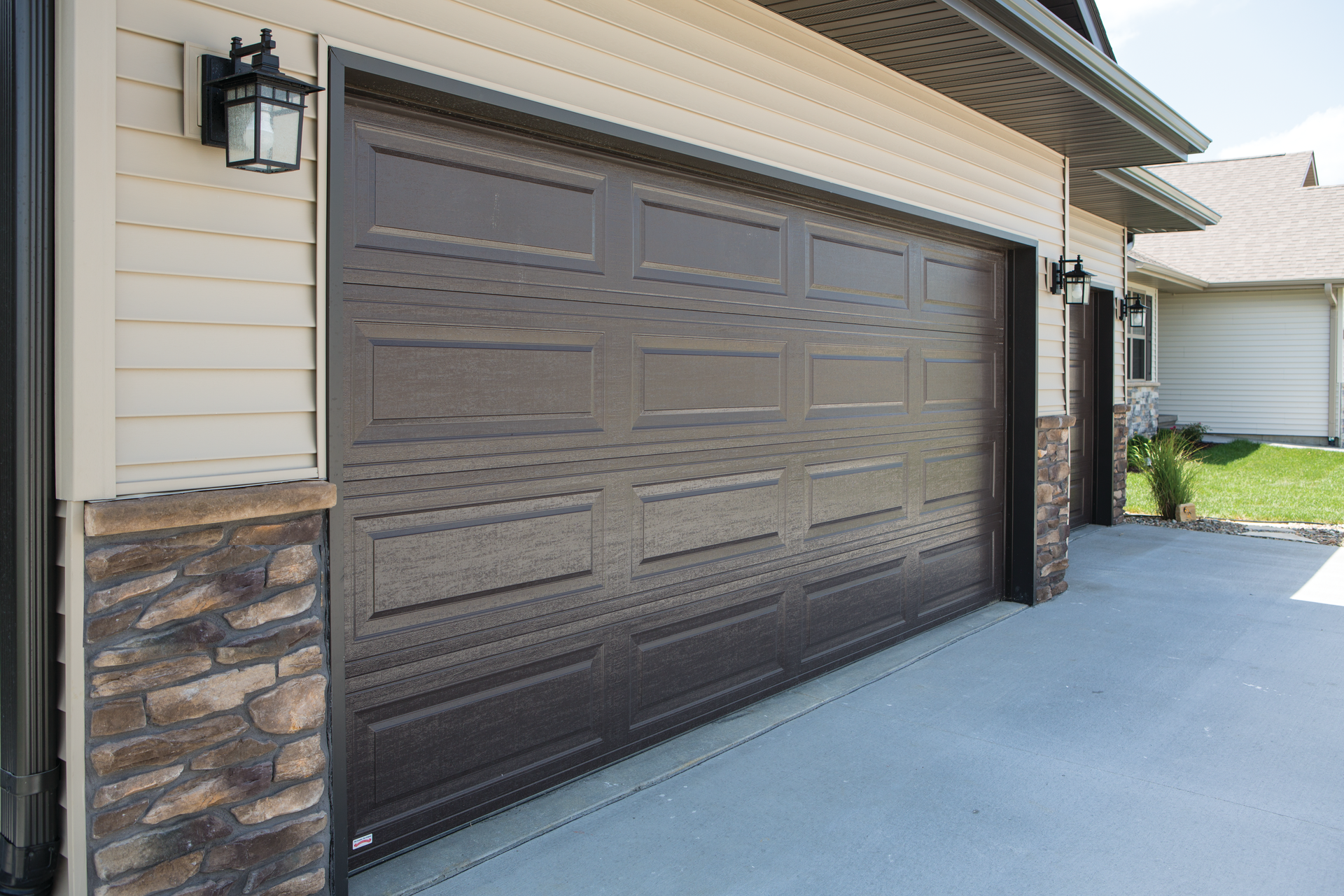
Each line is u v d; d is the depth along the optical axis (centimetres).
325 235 234
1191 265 1633
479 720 294
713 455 379
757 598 407
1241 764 349
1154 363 1542
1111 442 940
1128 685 442
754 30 369
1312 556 769
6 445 189
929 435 528
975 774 338
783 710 403
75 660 194
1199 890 260
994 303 591
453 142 276
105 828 197
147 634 202
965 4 376
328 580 240
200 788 211
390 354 262
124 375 200
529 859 275
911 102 470
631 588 345
